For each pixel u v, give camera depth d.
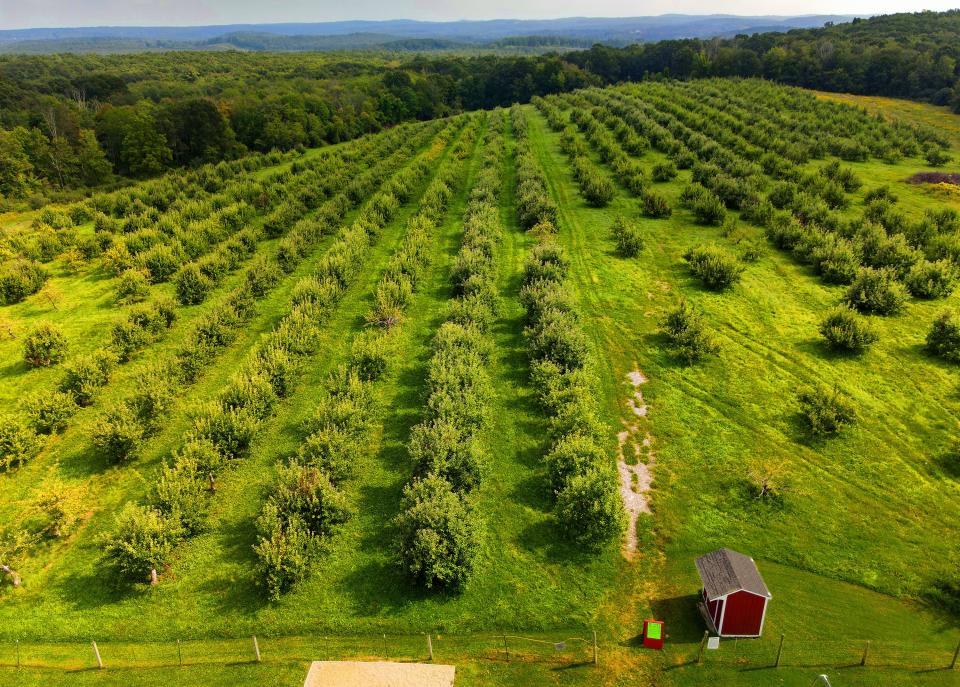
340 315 47.59
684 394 36.22
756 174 75.94
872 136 98.44
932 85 134.75
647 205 68.19
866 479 29.05
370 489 29.34
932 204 67.94
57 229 69.50
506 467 30.61
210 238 63.09
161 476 29.89
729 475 29.58
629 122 110.69
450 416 30.94
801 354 39.75
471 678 20.78
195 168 109.56
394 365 40.00
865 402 34.59
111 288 53.28
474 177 86.75
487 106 188.88
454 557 23.61
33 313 48.84
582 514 25.58
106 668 21.42
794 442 31.72
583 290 50.34
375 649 21.98
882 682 20.09
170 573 24.97
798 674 20.45
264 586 24.28
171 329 45.62
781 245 57.75
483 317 42.66
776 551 25.36
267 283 51.34
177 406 36.16
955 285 47.28
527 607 23.30
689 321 40.72
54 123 108.19
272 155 107.12
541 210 66.00
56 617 23.39
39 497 26.66
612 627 22.44
